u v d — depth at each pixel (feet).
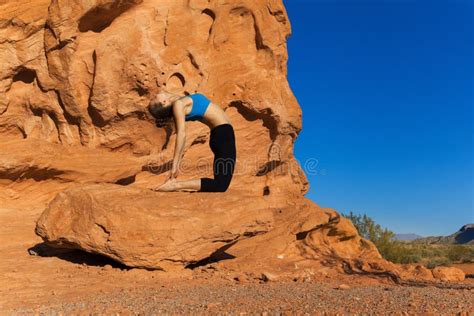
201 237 25.91
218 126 27.73
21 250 28.22
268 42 50.47
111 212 24.75
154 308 15.53
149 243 24.59
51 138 41.14
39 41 39.40
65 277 23.41
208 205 27.07
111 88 40.98
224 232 26.71
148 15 43.42
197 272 26.58
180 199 26.86
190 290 20.56
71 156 37.91
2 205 34.99
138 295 19.17
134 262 24.59
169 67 44.47
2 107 38.88
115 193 26.50
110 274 24.27
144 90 42.68
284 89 52.19
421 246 115.96
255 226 28.19
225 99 47.55
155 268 25.04
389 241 71.05
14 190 35.68
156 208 25.61
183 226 25.31
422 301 17.66
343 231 42.19
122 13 42.27
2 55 38.09
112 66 40.91
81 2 38.96
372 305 16.37
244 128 49.37
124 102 41.86
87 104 41.09
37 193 36.78
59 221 25.93
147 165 43.73
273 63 51.03
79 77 40.55
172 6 44.98
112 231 24.45
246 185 48.85
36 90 40.22
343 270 31.99
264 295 18.74
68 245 25.95
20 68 39.24
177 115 26.32
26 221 33.47
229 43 48.52
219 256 31.37
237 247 34.40
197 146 46.78
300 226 38.73
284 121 50.70
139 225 24.63
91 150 40.09
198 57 46.11
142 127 43.42
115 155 40.98
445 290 22.41
